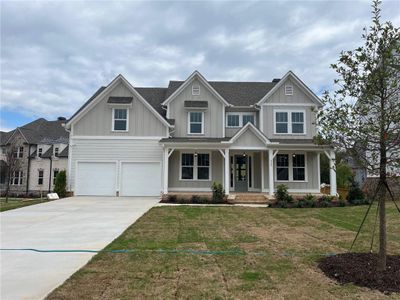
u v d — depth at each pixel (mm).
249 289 4453
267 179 18922
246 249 6801
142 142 19141
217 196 16531
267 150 17922
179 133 19797
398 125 4875
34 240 7781
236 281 4781
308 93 19812
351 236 8258
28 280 4887
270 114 19719
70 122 19109
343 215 12188
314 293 4309
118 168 19016
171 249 6766
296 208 14383
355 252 6441
